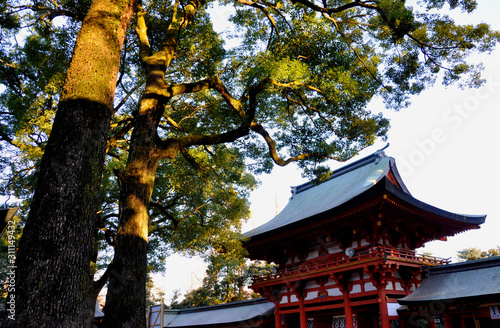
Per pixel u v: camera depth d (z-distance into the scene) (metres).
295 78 10.82
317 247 21.95
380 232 18.41
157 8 14.98
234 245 18.69
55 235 4.88
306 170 14.72
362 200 16.94
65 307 4.62
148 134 9.37
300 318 20.98
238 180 18.25
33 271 4.63
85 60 6.26
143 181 8.69
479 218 20.39
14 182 15.65
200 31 14.81
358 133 14.08
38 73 15.80
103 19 6.81
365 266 17.05
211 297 43.09
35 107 12.02
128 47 15.94
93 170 5.64
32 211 5.10
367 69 14.42
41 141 14.85
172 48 11.45
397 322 16.94
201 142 10.66
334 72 11.93
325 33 13.13
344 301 18.78
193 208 19.27
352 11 15.31
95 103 6.00
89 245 5.30
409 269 18.17
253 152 16.77
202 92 16.19
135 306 7.25
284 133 15.70
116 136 14.70
